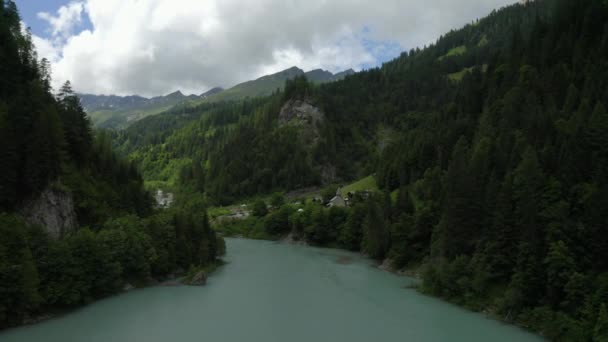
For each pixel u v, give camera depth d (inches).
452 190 3144.7
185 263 3390.7
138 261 2849.4
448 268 2709.2
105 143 4749.0
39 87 3127.5
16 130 2637.8
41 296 2053.4
